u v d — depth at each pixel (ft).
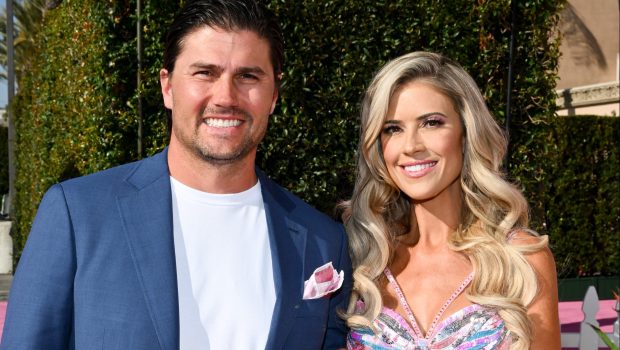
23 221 34.50
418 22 17.70
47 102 27.55
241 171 7.68
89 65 16.47
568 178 29.89
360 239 10.04
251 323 7.35
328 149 17.44
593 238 30.60
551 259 9.33
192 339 7.11
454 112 9.50
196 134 7.36
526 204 9.82
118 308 6.84
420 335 9.00
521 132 18.53
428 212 9.90
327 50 17.31
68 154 23.38
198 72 7.33
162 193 7.52
